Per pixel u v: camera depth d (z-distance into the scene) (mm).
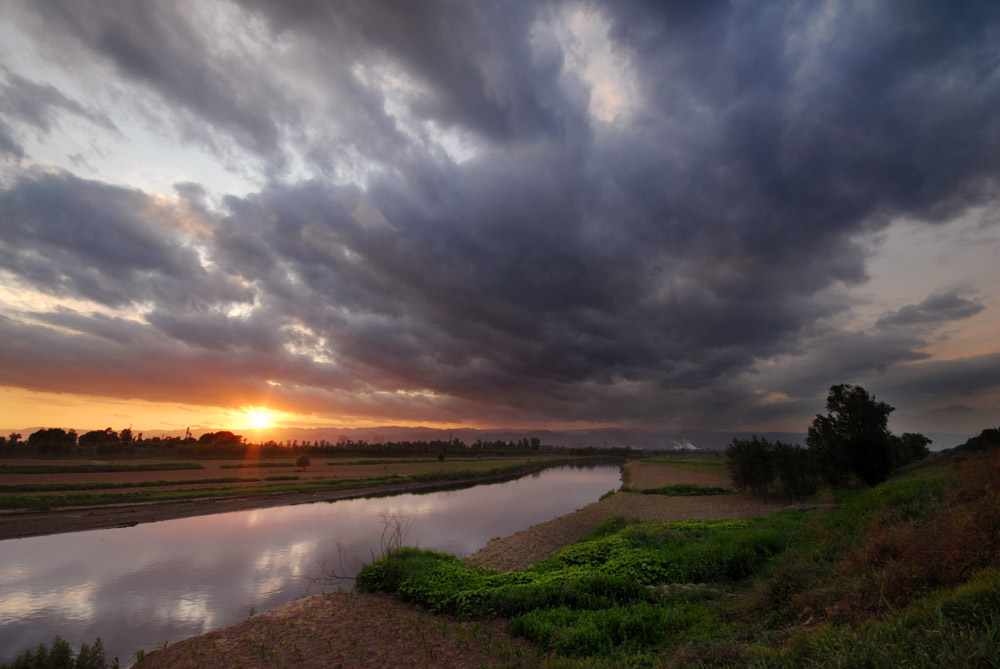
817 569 9773
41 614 14484
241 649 10062
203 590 16797
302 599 13406
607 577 12430
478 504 41344
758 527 18359
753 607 9250
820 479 33594
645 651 8531
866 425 28797
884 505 12789
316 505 40531
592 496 48469
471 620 11516
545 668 8031
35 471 53312
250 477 56188
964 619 5207
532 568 15750
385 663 9180
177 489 43344
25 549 23344
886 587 7258
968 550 7133
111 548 23438
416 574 14039
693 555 14016
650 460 132125
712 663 6711
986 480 10820
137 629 13312
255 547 23484
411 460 102188
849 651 5234
